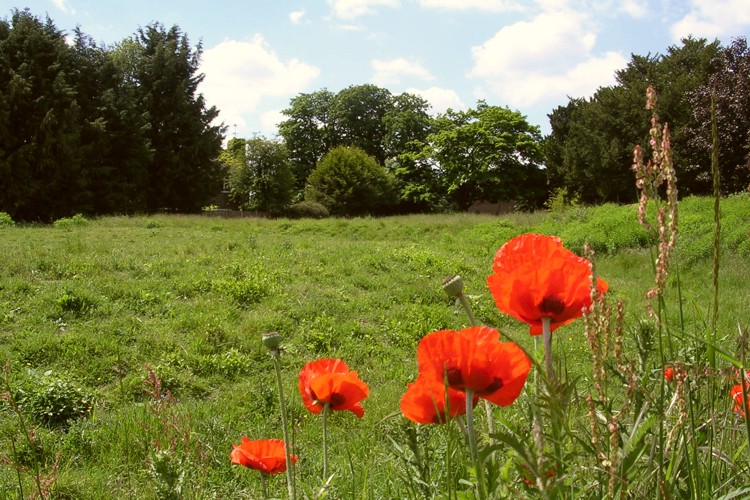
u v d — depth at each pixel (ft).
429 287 36.22
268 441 5.85
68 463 13.79
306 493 4.67
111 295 30.37
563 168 130.41
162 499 5.02
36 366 22.09
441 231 73.87
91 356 23.18
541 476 2.71
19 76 92.99
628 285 37.73
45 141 94.89
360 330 28.84
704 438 3.82
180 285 32.76
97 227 69.82
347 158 140.67
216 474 12.63
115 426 16.31
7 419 17.01
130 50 127.85
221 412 18.85
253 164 127.13
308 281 37.04
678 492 3.30
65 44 106.01
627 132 115.65
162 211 117.08
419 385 3.42
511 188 146.61
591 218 64.54
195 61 126.31
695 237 46.60
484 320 31.22
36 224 79.56
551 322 3.24
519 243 3.56
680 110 100.37
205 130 124.98
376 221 82.58
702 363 3.92
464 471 4.08
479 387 3.09
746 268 39.73
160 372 21.62
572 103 152.05
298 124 177.88
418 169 160.15
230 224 79.77
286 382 21.67
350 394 4.92
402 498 4.83
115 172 110.42
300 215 126.31
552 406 2.98
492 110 146.72
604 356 3.11
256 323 28.12
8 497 11.63
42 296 29.12
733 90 70.38
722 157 70.90
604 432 3.37
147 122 115.44
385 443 8.26
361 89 180.04
